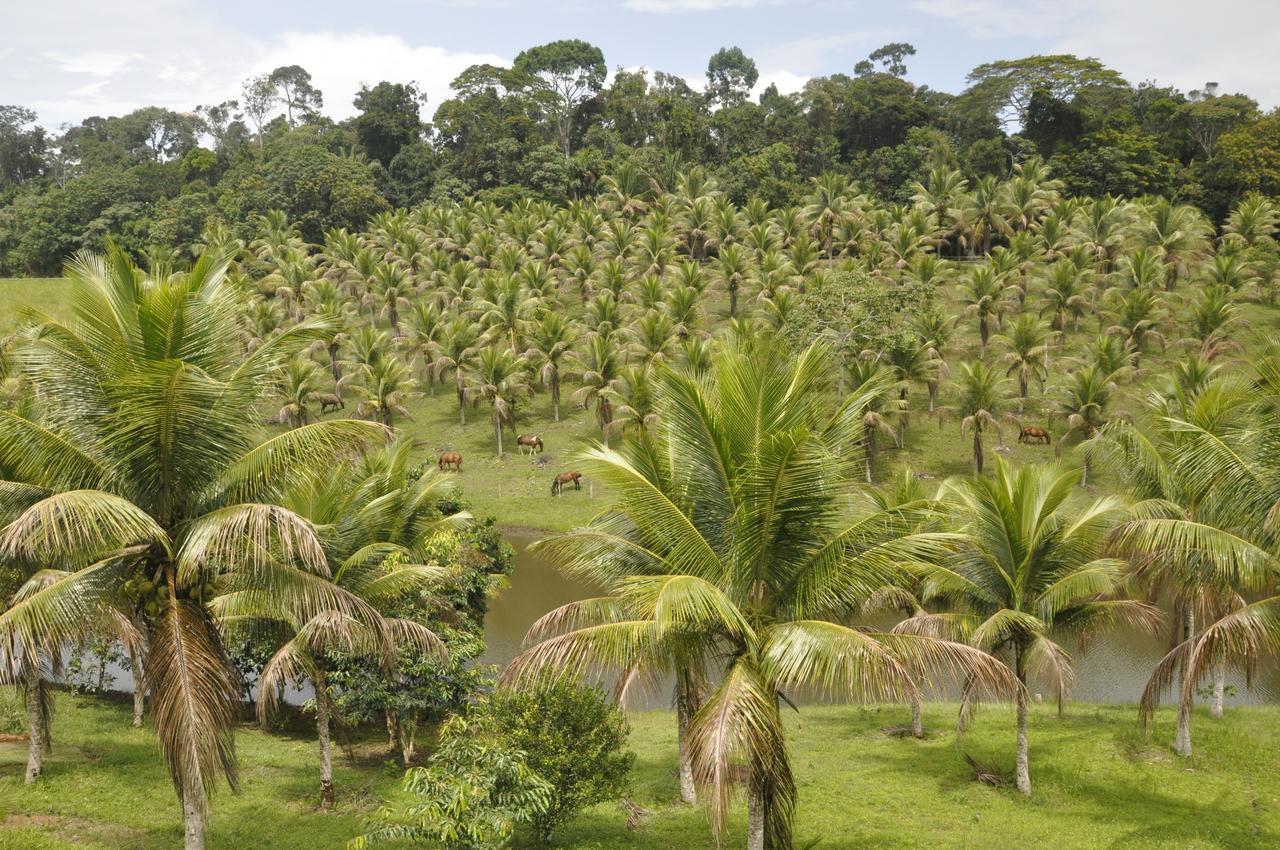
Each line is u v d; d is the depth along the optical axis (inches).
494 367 2341.3
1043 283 2659.9
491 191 3988.7
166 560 553.3
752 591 571.2
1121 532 702.5
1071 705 1090.1
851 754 928.9
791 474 521.0
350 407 2664.9
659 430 597.0
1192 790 826.8
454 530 983.6
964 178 3865.7
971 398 2038.6
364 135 4539.9
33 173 5413.4
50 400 534.9
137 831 693.9
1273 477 637.3
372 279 3120.1
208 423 537.0
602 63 4948.3
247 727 1021.2
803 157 4372.5
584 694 707.4
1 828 670.5
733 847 697.6
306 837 701.9
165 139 5885.8
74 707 1021.8
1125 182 3715.6
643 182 3846.0
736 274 2901.1
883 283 2755.9
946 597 952.3
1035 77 4220.0
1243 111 4033.0
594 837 715.4
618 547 595.8
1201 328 2348.7
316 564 528.7
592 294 2920.8
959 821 754.8
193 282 550.3
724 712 493.4
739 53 5093.5
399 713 845.8
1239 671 1208.8
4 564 633.6
